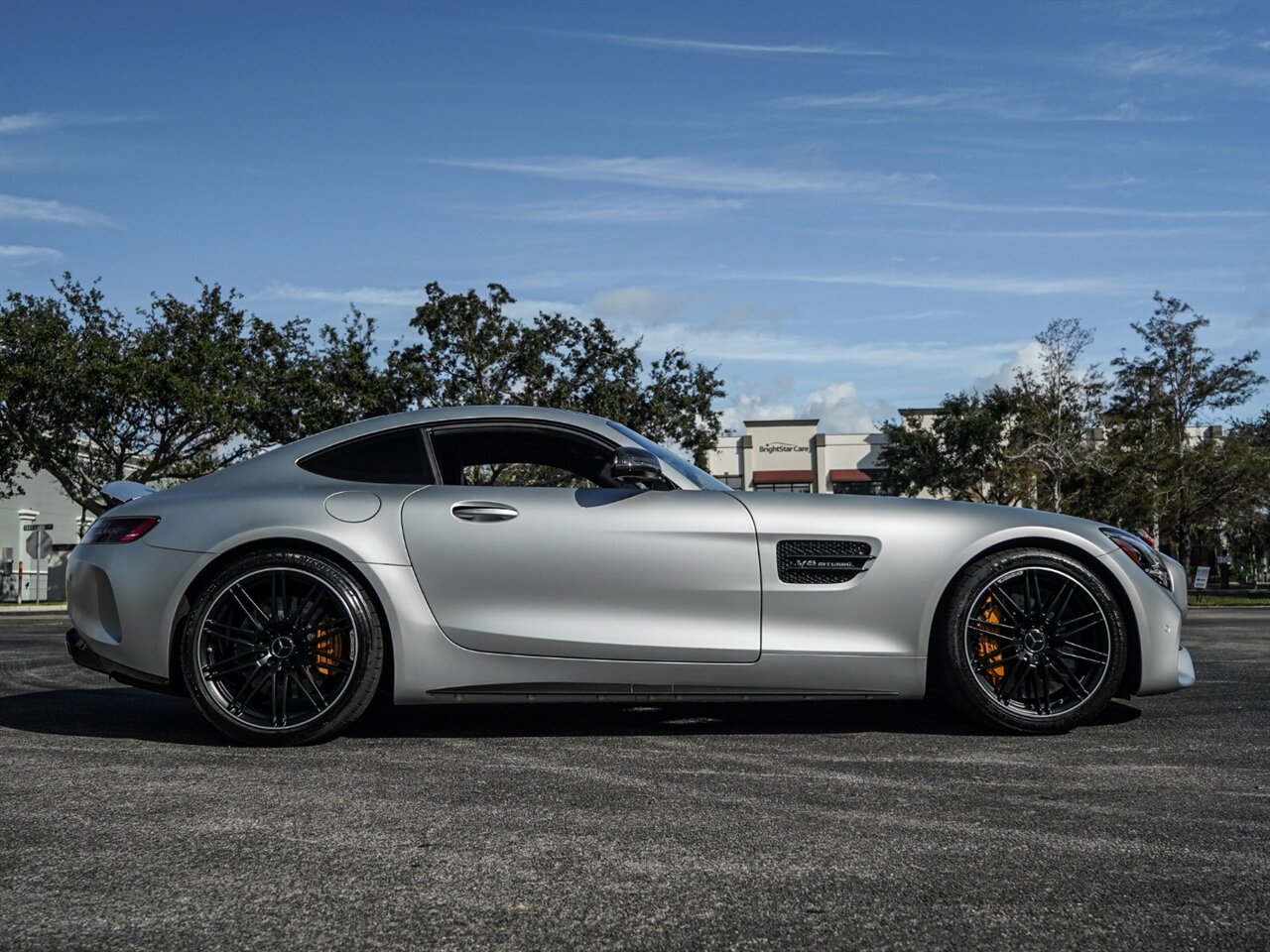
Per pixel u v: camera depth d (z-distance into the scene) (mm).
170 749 3475
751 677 3627
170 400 25781
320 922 1825
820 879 2055
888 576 3676
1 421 25953
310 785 2893
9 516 34188
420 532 3645
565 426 3953
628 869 2121
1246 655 6797
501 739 3619
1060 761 3189
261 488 3793
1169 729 3730
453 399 31391
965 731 3730
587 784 2889
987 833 2379
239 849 2270
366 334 32000
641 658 3605
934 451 43719
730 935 1761
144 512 3783
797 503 3752
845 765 3146
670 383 32688
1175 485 33594
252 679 3564
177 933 1777
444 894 1968
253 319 30406
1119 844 2289
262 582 3615
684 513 3684
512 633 3604
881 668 3658
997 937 1750
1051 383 36781
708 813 2564
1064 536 3764
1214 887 2002
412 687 3602
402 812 2586
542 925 1809
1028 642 3684
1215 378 41250
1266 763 3137
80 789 2852
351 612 3568
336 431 3955
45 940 1747
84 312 27438
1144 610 3770
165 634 3627
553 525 3650
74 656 3869
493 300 32375
